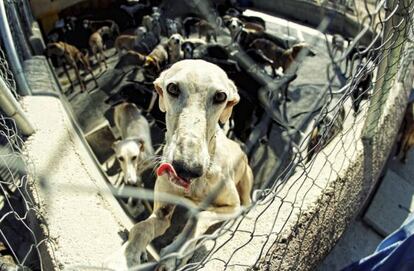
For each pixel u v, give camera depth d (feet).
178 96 2.30
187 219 2.90
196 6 6.53
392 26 2.24
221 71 2.40
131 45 5.66
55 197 2.49
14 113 2.71
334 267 3.05
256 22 6.40
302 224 2.32
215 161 2.65
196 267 1.85
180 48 5.45
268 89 4.81
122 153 3.80
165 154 2.27
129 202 3.43
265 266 2.12
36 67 3.65
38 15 5.58
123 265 2.18
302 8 6.53
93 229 2.37
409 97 3.51
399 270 2.34
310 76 5.35
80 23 5.80
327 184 2.52
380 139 2.89
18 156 2.64
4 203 3.07
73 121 3.41
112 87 5.21
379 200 3.46
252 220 2.30
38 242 2.35
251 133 4.53
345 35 5.99
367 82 3.38
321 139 2.15
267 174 4.23
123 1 6.48
